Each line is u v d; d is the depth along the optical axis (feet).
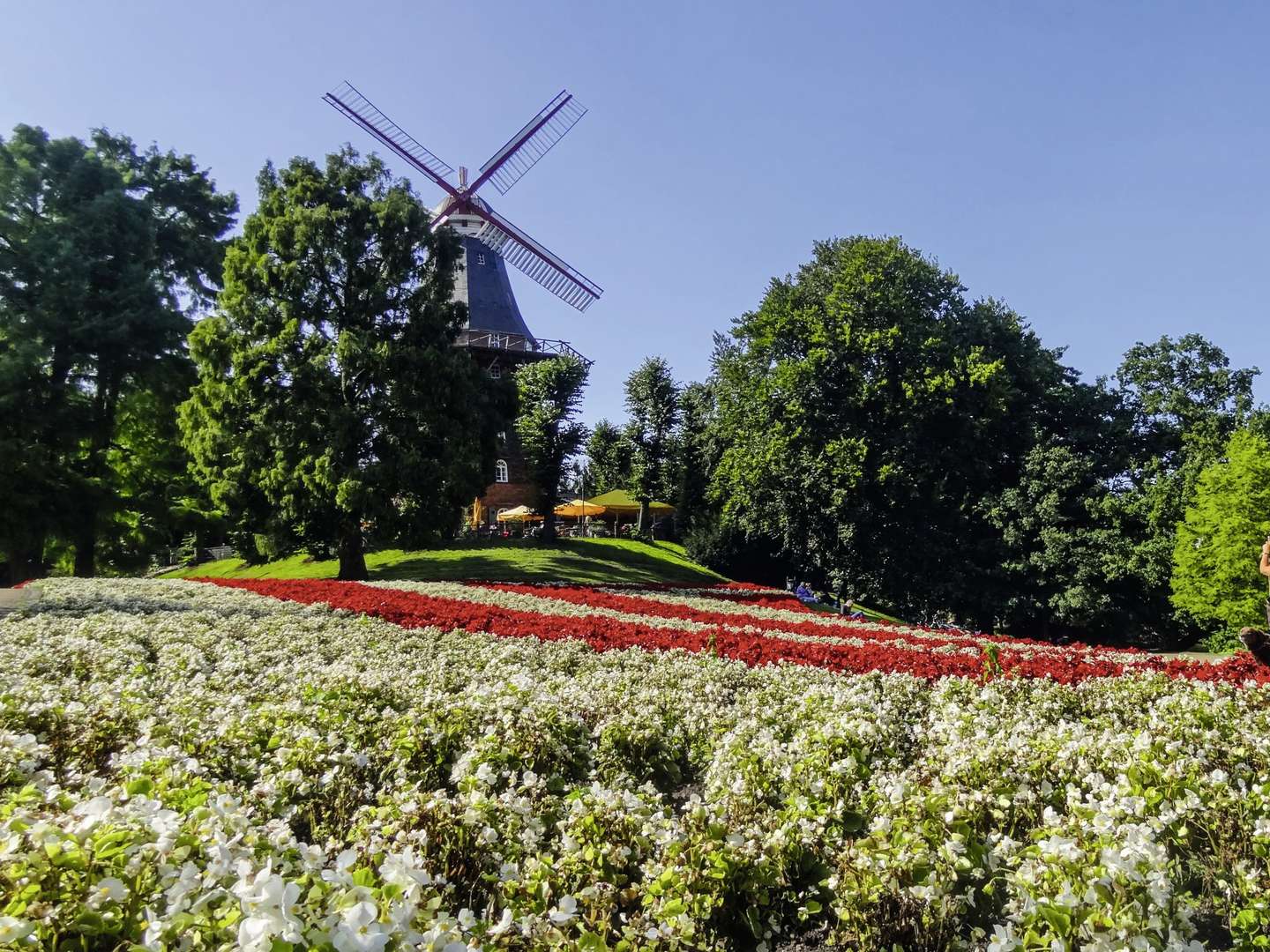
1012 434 115.44
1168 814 13.47
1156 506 103.65
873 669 30.22
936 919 11.80
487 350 149.89
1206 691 25.05
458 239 105.40
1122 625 105.40
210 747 17.13
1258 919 11.73
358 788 16.58
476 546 126.62
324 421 89.66
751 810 15.01
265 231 96.73
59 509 96.27
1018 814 15.46
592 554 127.34
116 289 104.94
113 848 8.15
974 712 22.59
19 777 13.93
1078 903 9.87
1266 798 14.26
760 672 30.12
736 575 141.18
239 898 7.44
